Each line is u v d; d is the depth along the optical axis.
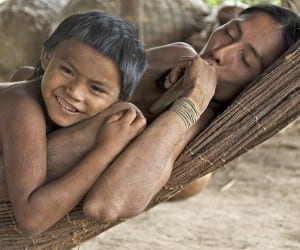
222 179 6.36
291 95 2.86
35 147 2.62
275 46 2.98
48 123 2.75
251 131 2.88
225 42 2.99
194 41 6.36
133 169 2.62
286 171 6.60
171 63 3.15
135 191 2.62
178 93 2.81
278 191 6.09
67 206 2.61
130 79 2.65
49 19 6.61
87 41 2.57
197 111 2.75
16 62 6.58
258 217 5.38
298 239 4.92
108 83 2.60
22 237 2.89
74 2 6.25
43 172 2.63
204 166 2.90
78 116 2.66
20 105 2.66
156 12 6.30
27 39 6.54
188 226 5.09
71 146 2.71
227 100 3.04
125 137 2.65
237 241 4.84
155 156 2.64
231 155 2.91
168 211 5.39
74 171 2.62
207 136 2.88
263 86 2.87
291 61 2.85
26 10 6.57
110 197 2.60
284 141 7.14
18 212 2.60
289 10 3.04
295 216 5.46
